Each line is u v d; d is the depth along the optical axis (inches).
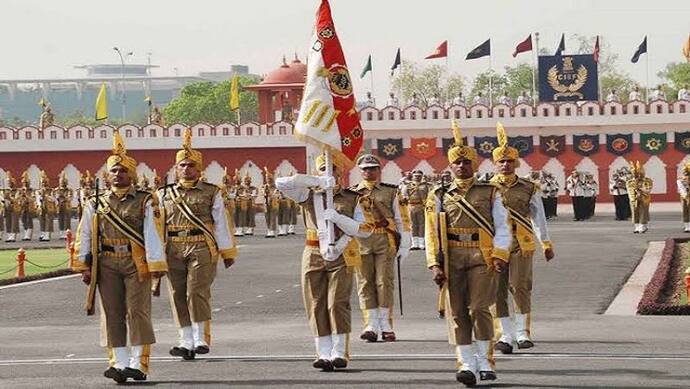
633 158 6072.8
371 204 1572.3
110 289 1261.1
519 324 1461.6
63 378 1275.8
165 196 1444.4
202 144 6240.2
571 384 1179.3
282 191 1311.5
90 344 1576.0
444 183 1227.2
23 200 4576.8
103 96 6437.0
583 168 6092.5
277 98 7342.5
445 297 1208.2
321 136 1343.5
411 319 1800.0
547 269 2576.3
